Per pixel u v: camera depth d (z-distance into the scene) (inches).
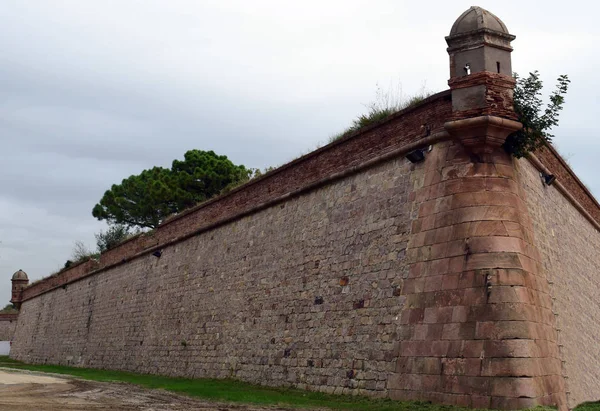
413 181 599.2
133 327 1189.7
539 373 481.4
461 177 547.5
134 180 2203.5
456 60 549.0
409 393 529.0
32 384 698.2
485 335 485.4
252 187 893.2
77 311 1536.7
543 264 591.5
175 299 1052.5
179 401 537.6
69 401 512.1
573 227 757.3
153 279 1159.6
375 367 577.3
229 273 901.8
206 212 1020.5
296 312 722.8
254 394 613.3
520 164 596.4
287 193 798.5
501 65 540.1
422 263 557.6
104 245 2107.5
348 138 702.5
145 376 971.9
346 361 618.5
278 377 719.1
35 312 1897.1
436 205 561.9
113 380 827.4
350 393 596.7
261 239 840.9
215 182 1988.2
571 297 671.8
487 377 473.4
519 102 555.5
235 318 854.5
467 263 516.4
